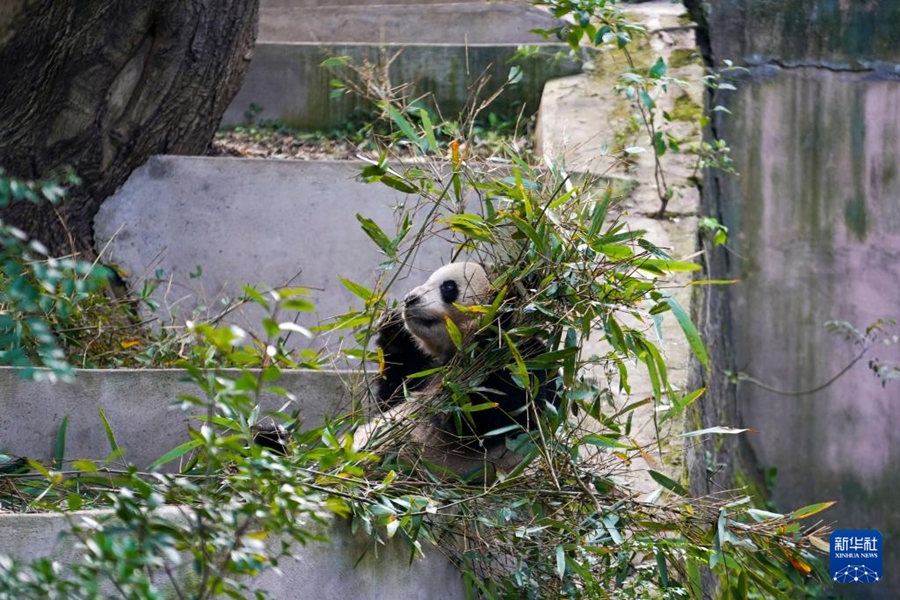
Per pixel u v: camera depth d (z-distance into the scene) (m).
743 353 12.55
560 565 4.94
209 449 3.88
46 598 3.53
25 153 8.95
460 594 5.40
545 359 5.47
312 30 14.13
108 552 3.37
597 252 5.56
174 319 9.12
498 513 5.14
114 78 9.30
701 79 11.34
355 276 9.62
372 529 4.79
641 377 7.88
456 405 5.56
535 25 13.53
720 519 5.17
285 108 12.77
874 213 12.41
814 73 12.41
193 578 4.15
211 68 9.91
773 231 12.48
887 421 12.32
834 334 12.42
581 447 6.66
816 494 12.45
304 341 9.20
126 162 9.65
